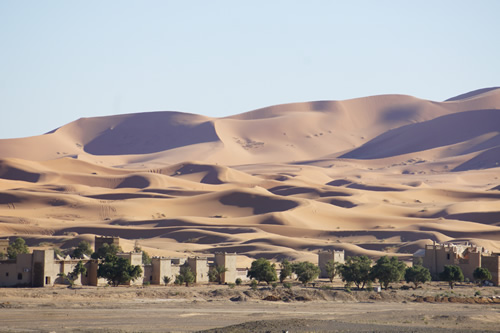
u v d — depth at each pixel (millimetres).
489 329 178500
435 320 192125
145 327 174500
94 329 168375
